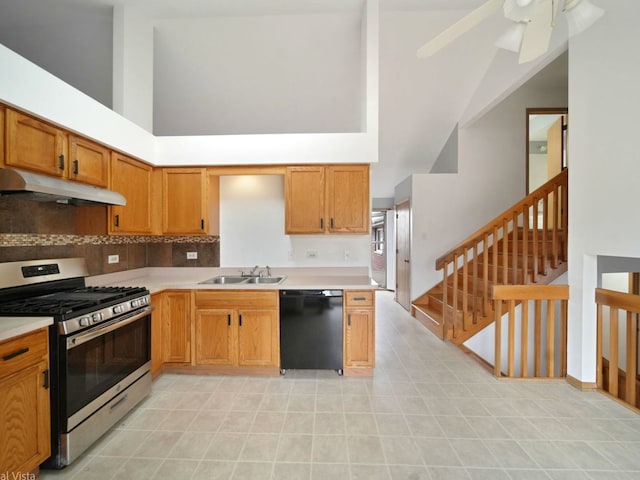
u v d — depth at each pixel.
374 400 2.36
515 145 4.67
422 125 4.67
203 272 3.30
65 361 1.64
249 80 3.60
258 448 1.82
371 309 2.72
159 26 3.11
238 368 2.76
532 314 3.85
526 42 1.57
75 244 2.46
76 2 2.67
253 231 3.32
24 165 1.77
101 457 1.74
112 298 2.00
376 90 2.93
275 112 3.93
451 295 4.60
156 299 2.66
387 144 4.96
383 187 6.22
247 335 2.74
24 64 1.71
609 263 2.89
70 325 1.65
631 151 2.07
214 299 2.74
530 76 3.10
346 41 3.29
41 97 1.81
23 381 1.47
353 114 3.98
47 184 1.76
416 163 5.41
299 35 3.23
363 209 2.95
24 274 2.00
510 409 2.23
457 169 4.71
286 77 3.58
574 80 2.51
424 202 4.81
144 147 2.81
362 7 2.96
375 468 1.66
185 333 2.76
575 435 1.94
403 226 5.43
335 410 2.22
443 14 3.19
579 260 2.53
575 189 2.55
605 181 2.26
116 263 2.90
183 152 2.96
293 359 2.74
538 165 6.41
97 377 1.85
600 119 2.29
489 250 4.61
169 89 3.67
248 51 3.36
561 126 5.15
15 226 2.02
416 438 1.91
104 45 3.03
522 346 2.75
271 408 2.24
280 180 3.32
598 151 2.31
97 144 2.32
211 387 2.55
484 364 3.11
